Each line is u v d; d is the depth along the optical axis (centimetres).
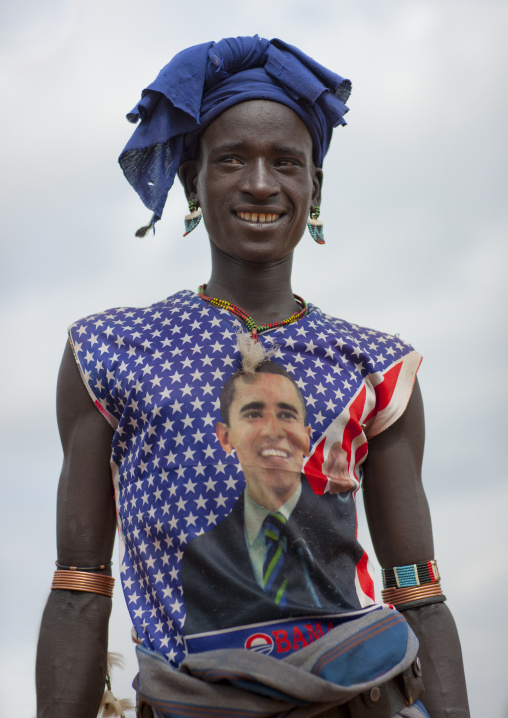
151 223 317
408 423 312
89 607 289
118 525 289
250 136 301
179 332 296
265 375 288
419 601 301
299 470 280
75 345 299
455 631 301
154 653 260
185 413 281
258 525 271
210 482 274
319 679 242
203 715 245
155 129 307
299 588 266
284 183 304
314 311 312
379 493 309
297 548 271
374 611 272
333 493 285
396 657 262
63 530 293
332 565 277
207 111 306
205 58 307
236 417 282
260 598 260
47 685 281
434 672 293
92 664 286
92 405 296
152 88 305
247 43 311
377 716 258
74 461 295
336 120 322
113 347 295
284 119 305
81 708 281
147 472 281
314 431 287
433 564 305
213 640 258
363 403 297
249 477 275
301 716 246
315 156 322
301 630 260
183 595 266
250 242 303
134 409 286
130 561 280
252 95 304
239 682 245
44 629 288
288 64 309
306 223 314
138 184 315
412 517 306
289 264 321
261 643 257
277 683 242
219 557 267
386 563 307
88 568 292
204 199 309
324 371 295
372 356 306
